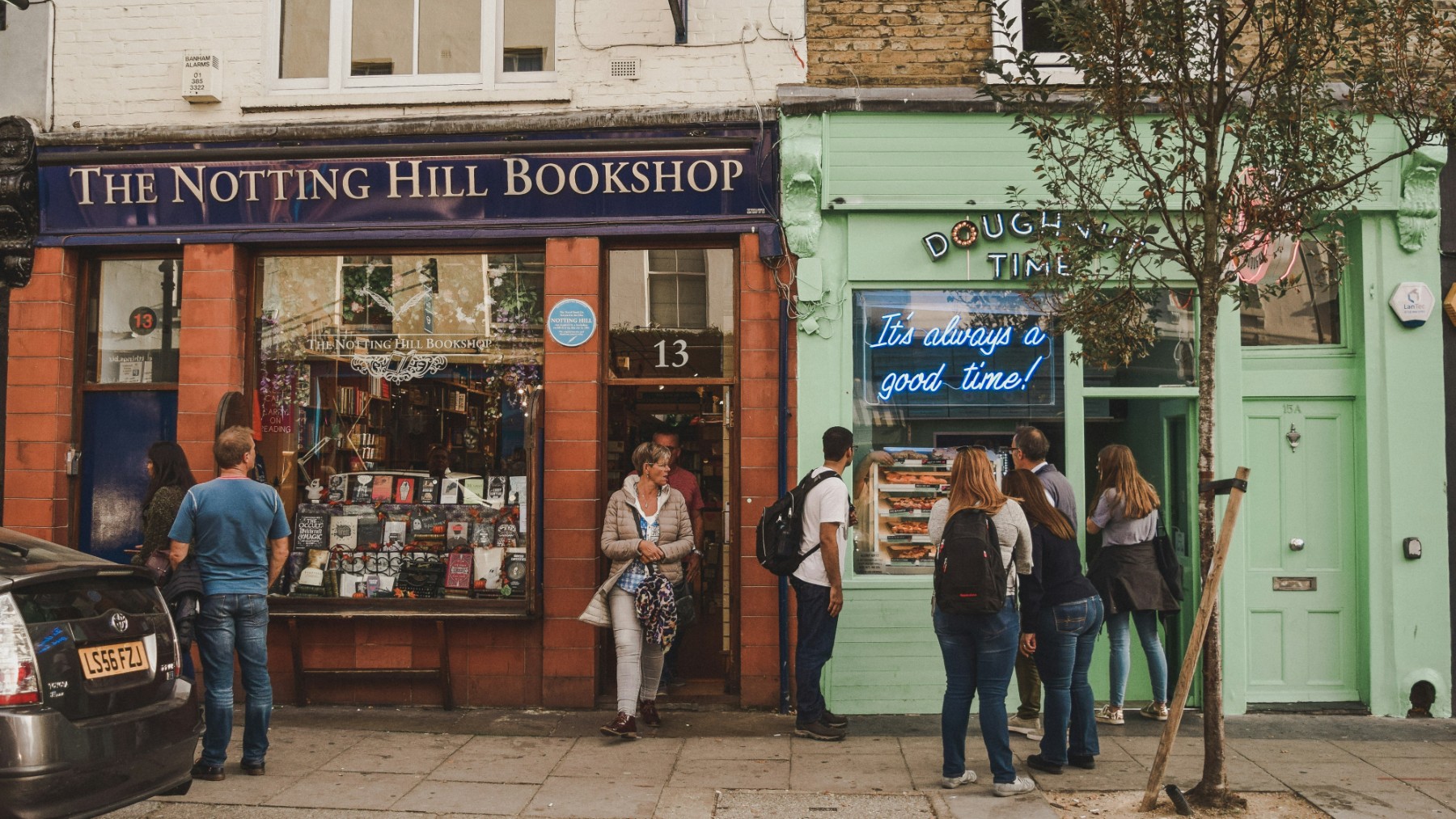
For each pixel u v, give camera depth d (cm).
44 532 721
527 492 705
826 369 694
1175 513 729
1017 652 544
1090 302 534
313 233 719
